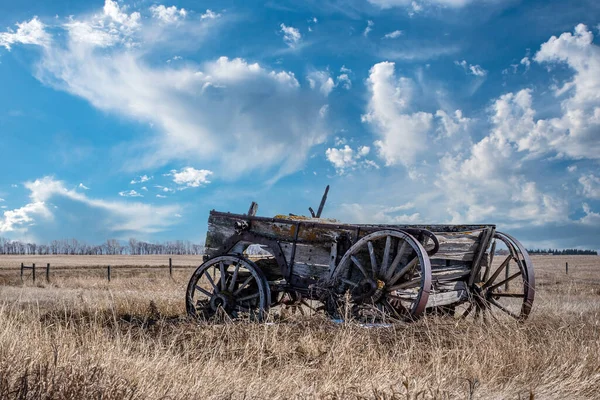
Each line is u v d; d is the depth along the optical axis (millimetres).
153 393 4430
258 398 4598
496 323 7465
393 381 5156
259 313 9281
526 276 9133
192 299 10500
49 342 5660
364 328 6957
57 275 36219
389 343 6738
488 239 9547
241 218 10344
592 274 35594
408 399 4395
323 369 5516
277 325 7043
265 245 9984
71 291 17375
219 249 10570
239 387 4820
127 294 14031
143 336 7234
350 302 8391
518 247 9430
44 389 4102
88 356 5188
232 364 5676
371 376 5305
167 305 11547
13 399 3986
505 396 5047
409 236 7973
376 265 8391
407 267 8016
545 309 9242
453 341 6754
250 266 9766
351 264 8930
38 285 24750
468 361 5949
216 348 6414
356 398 4570
